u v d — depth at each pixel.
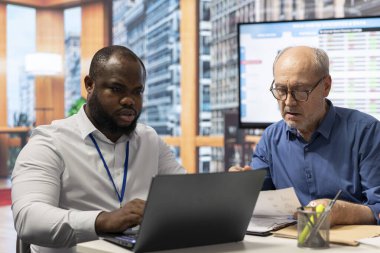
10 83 7.14
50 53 7.24
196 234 1.39
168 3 6.70
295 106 1.94
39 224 1.58
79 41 7.29
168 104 6.76
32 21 7.25
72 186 1.83
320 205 1.44
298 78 1.92
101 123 1.85
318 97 1.95
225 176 1.36
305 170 2.07
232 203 1.41
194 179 1.30
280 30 3.69
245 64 3.81
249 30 3.77
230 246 1.42
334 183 2.02
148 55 6.93
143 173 1.96
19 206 1.66
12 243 4.36
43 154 1.79
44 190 1.71
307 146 2.07
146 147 1.99
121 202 1.88
